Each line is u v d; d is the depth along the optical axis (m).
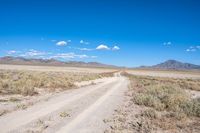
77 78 55.38
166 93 25.83
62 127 12.42
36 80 37.62
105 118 14.95
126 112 17.31
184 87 42.41
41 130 11.72
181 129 12.81
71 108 17.80
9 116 14.57
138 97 23.20
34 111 16.31
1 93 24.47
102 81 55.81
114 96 26.30
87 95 26.19
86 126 12.84
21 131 11.47
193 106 17.69
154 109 18.56
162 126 13.07
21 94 24.77
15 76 44.09
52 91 29.42
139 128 12.81
